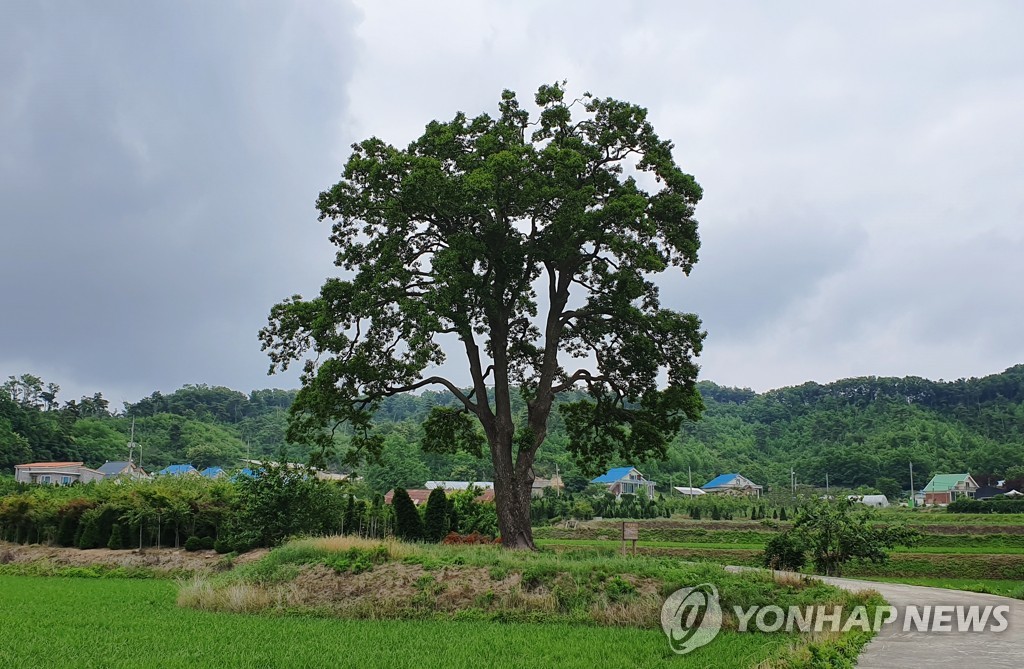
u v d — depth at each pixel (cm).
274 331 3058
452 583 2175
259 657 1458
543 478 10156
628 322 3142
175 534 3822
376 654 1505
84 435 11425
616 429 3412
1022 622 1742
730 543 5359
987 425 13600
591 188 2770
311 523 3438
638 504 7638
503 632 1784
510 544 2895
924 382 15638
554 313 3169
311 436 3141
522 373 3525
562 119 3134
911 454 11344
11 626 1844
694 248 3045
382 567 2317
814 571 3403
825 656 1215
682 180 3009
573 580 2103
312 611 2112
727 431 14700
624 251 2834
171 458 11738
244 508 3506
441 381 3134
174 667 1364
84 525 3972
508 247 2853
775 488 10081
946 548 4688
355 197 2992
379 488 9281
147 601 2395
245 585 2291
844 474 11325
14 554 3903
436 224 3005
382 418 16475
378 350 3048
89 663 1397
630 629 1828
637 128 3144
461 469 10400
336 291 2922
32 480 8706
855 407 15075
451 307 2752
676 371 3222
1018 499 6800
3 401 10025
